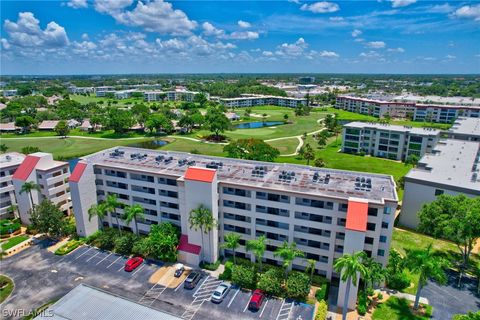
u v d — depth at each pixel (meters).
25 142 198.62
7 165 93.06
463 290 65.25
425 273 55.09
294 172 79.12
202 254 73.19
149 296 62.88
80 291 51.03
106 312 46.88
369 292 62.31
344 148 179.25
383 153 169.00
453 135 152.75
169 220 80.62
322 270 68.19
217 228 72.69
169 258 73.31
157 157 88.88
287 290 62.72
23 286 65.75
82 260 74.81
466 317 47.12
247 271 65.94
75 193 80.31
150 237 74.00
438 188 85.94
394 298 62.41
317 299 62.06
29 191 86.06
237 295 63.44
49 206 82.25
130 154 94.56
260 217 70.62
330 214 64.75
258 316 58.06
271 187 69.12
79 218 82.19
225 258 75.81
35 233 86.44
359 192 66.94
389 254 67.88
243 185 69.88
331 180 73.94
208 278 68.44
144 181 80.69
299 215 67.94
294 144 194.50
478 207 66.50
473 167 98.62
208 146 190.12
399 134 161.00
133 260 72.44
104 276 69.00
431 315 58.12
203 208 69.44
